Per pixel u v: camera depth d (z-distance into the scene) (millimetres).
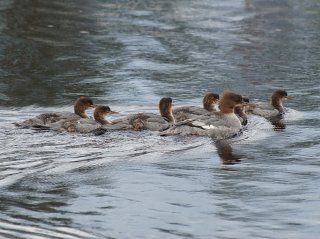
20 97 22531
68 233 12766
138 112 20812
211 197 14484
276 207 13961
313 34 30859
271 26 32156
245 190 14844
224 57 27484
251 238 12688
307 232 12914
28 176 15414
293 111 21219
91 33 30453
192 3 36750
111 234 12797
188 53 27891
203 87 23781
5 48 27938
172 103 21875
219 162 16547
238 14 34375
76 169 15883
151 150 17234
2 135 17891
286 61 27109
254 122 20031
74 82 24156
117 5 36062
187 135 18328
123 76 24844
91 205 14016
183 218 13500
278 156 17031
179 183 15203
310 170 16047
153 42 29297
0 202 14047
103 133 18297
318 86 24031
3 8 33938
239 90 23547
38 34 29984
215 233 12883
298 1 37031
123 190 14789
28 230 12820
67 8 34812
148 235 12781
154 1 37281
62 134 18094
